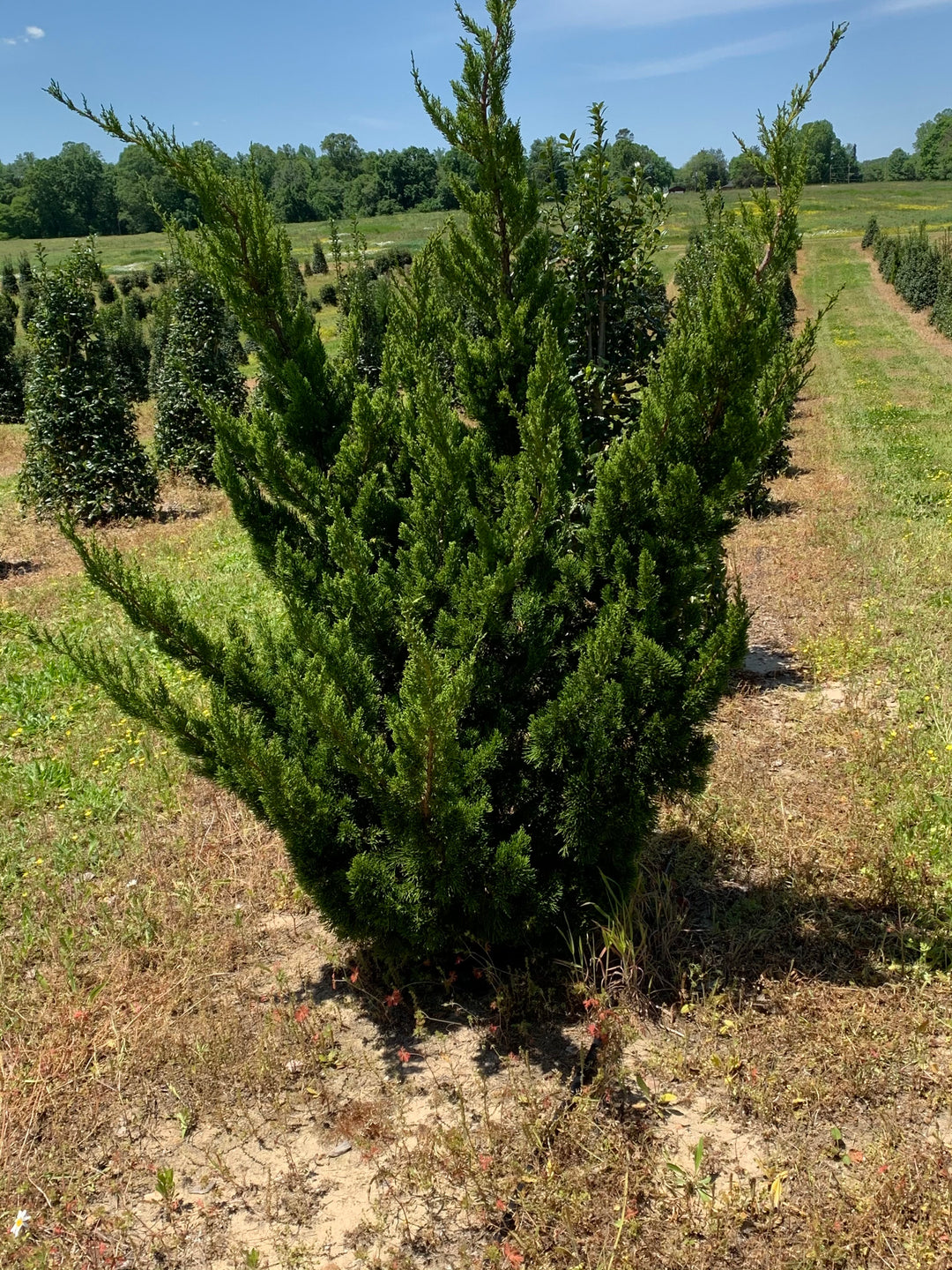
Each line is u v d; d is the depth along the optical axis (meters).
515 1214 2.74
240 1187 2.95
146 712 3.59
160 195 57.72
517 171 3.66
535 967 3.76
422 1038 3.55
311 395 3.77
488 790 3.28
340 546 3.43
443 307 4.39
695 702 3.32
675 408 3.36
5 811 5.56
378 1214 2.78
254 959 4.11
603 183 4.69
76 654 3.64
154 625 3.59
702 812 4.82
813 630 7.70
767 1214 2.65
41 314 13.60
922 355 29.03
